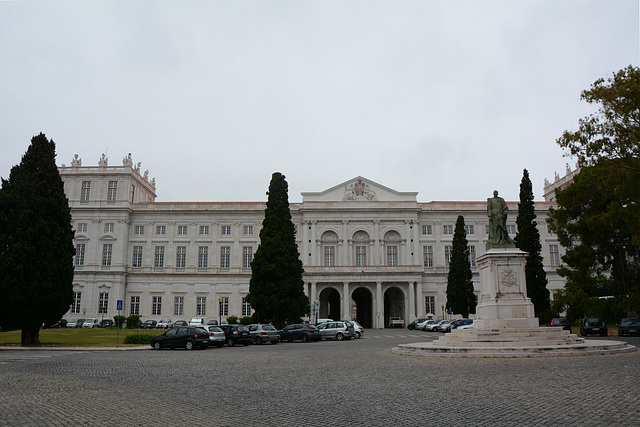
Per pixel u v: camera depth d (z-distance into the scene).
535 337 24.48
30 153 42.72
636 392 12.63
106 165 87.38
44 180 42.59
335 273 81.25
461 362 20.61
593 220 40.75
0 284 39.53
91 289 83.50
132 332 59.03
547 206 88.12
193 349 37.56
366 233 88.50
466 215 89.69
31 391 15.28
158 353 32.81
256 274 56.00
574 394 12.60
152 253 87.06
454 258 73.12
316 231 87.38
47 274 40.94
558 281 86.00
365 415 10.95
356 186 89.00
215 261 87.19
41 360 27.20
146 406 12.52
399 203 88.31
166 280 86.19
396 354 26.25
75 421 10.98
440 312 85.81
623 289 49.31
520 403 11.70
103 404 12.92
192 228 88.25
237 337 42.00
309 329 45.88
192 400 13.24
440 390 13.79
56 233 42.06
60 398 13.95
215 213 88.56
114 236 85.25
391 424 10.08
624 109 29.81
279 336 44.16
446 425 9.86
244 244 87.88
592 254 50.53
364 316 92.38
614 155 32.38
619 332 42.56
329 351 31.41
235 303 85.75
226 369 21.12
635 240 36.16
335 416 10.92
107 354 32.00
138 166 92.31
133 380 17.72
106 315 82.94
